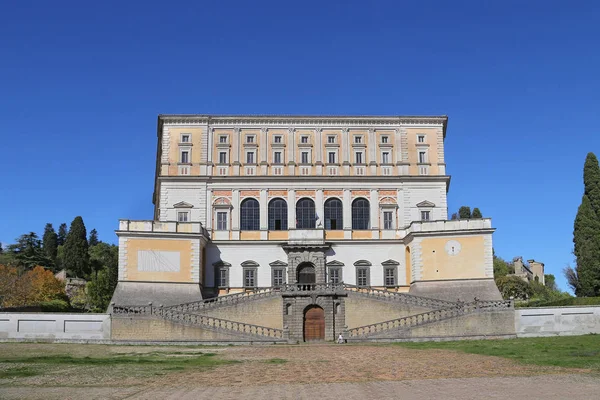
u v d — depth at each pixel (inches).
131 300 2842.0
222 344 2343.8
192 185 3282.5
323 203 3294.8
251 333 2429.9
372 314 2637.8
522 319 2394.2
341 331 2618.1
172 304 2869.1
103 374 1267.2
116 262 4109.3
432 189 3319.4
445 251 2979.8
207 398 952.9
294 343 2432.3
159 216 3270.2
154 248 2947.8
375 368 1358.3
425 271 2989.7
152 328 2359.7
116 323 2349.9
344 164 3344.0
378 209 3292.3
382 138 3385.8
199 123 3353.8
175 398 956.0
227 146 3336.6
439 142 3388.3
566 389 977.5
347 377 1195.9
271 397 956.6
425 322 2422.5
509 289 4574.3
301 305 2635.3
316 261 3152.1
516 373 1197.1
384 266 3211.1
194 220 3245.6
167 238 2970.0
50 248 6200.8
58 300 3690.9
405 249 3225.9
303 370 1334.9
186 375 1248.2
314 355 1763.0
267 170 3331.7
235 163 3321.9
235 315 2605.8
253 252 3211.1
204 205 3257.9
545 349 1740.9
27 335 2297.0
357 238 3250.5
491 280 2910.9
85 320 2336.4
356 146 3366.1
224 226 3255.4
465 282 2930.6
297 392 1005.8
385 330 2447.1
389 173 3344.0
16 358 1635.1
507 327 2391.7
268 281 3179.1
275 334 2529.5
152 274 2923.2
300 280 3174.2
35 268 4451.3
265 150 3351.4
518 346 1888.5
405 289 3181.6
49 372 1304.1
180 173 3294.8
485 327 2399.1
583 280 3088.1
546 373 1183.6
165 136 3326.8
